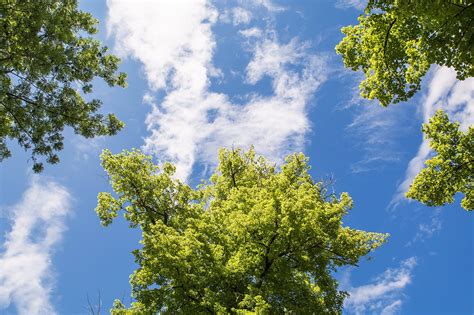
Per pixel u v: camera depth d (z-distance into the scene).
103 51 15.64
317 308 16.88
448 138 21.61
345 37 16.27
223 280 17.78
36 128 15.30
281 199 17.33
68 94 15.42
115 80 16.12
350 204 17.95
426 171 21.97
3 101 14.30
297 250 17.45
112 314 16.70
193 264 17.20
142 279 17.12
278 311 16.70
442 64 10.84
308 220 16.66
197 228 19.19
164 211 21.12
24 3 12.26
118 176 20.98
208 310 16.70
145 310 16.66
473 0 9.01
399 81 14.69
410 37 13.54
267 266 17.66
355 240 18.66
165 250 16.62
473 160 21.00
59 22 13.05
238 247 18.48
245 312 14.66
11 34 12.39
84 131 16.34
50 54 12.74
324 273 17.86
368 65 15.91
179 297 16.86
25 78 14.41
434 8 9.10
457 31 9.59
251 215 17.28
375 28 14.14
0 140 16.05
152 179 21.38
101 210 20.64
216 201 22.98
